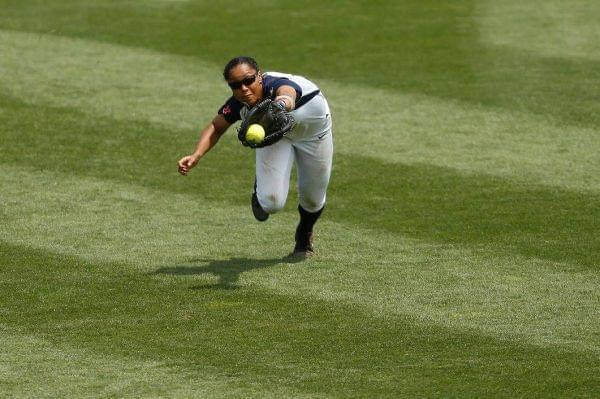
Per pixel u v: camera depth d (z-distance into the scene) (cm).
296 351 2473
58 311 2728
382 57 5353
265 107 2631
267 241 3281
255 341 2533
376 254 3156
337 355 2450
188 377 2338
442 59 5309
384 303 2772
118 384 2302
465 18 6006
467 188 3734
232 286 2898
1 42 5500
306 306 2755
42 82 4903
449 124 4434
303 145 2930
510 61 5253
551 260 3081
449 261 3088
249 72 2691
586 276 2950
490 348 2480
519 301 2775
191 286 2900
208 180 3850
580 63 5203
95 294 2847
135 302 2788
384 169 3931
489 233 3319
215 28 5834
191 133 4316
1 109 4538
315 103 2855
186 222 3447
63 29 5766
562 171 3878
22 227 3381
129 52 5403
